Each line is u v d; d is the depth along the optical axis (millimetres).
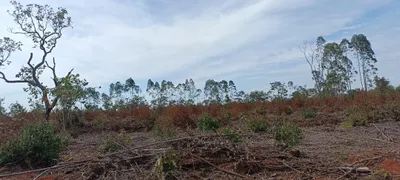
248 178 5020
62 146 8234
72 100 12602
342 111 15047
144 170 5344
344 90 25531
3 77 13242
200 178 5043
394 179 4699
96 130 13289
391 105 13062
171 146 6008
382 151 6387
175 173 5059
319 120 12766
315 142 8180
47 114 12617
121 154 6008
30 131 7098
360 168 5148
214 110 15719
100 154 6387
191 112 15188
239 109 16359
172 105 16703
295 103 17719
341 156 6270
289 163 5621
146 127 13367
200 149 5781
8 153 6793
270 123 10500
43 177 5625
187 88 30375
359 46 31734
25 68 13438
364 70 31828
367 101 13609
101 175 5402
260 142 7070
